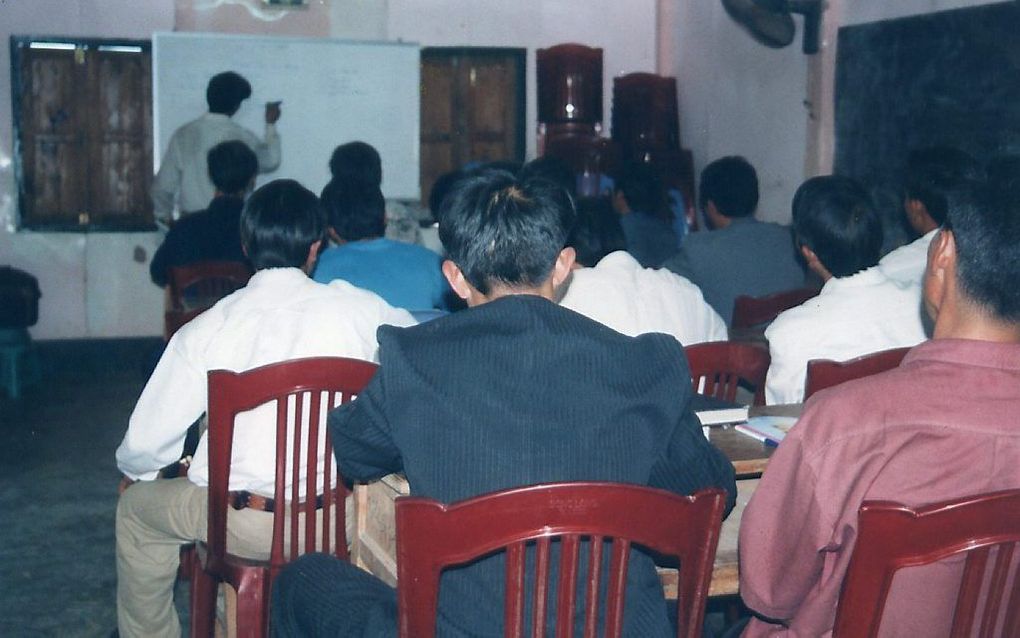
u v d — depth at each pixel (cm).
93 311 665
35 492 429
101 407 574
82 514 403
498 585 140
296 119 676
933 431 129
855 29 512
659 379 144
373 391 147
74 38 646
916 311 235
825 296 239
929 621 130
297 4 673
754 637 154
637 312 252
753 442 190
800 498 134
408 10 691
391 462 156
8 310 603
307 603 166
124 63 657
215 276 383
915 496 130
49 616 314
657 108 682
